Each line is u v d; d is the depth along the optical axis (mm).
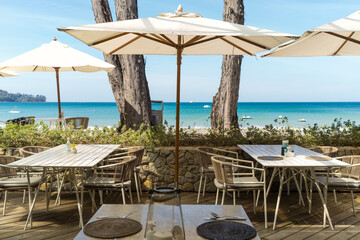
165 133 5996
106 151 4816
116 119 52375
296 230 4191
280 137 6074
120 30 2904
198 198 5176
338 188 4336
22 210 4848
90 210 4832
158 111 8742
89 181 4359
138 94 7738
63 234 4020
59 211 4797
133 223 1946
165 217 1438
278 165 3967
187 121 45688
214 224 1940
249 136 6074
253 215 4695
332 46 4785
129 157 4473
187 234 1834
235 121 7512
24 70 8305
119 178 4230
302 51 4844
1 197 5449
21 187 4230
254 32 3115
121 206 2279
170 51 5191
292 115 57156
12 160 4516
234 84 7367
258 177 5680
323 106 69188
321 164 3984
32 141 5867
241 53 5141
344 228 4258
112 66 6633
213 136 6035
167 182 5684
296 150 5012
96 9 7875
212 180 5672
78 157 4324
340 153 5781
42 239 3877
